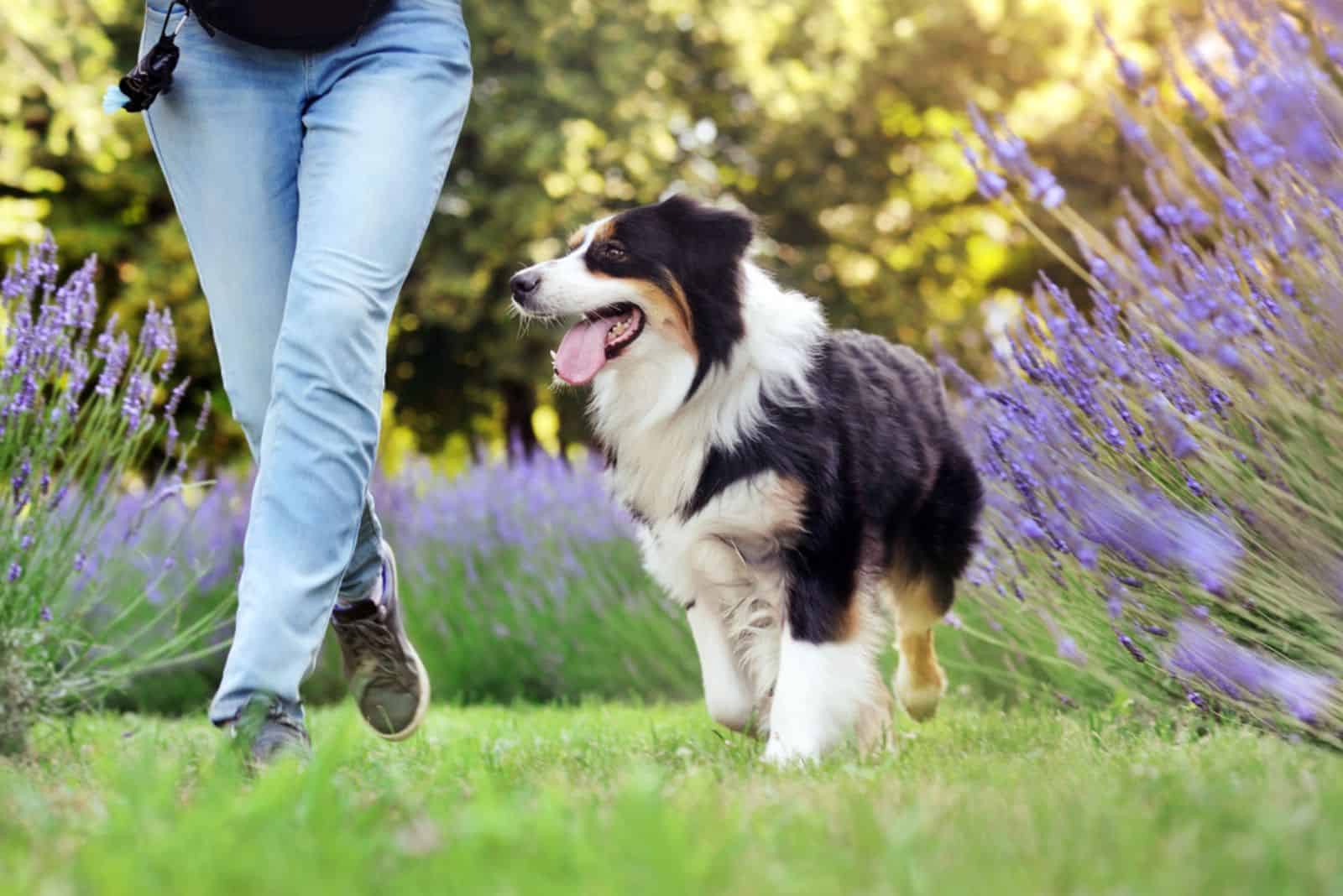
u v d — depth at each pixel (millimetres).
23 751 3746
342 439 3148
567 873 1875
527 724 5348
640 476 4227
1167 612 3705
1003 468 4328
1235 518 3281
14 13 13656
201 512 8844
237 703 3033
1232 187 3152
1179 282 3604
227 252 3398
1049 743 3791
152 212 16047
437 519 9000
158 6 3393
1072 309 3865
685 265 4145
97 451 4355
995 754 3484
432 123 3332
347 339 3145
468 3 15391
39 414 4113
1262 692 3211
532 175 15508
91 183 15055
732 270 4133
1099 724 4172
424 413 17516
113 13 14773
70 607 5059
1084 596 4027
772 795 2584
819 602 3984
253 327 3424
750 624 4223
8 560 3955
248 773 2973
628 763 3342
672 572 4246
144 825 2102
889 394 4621
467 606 8266
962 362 16438
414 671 3908
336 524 3141
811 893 1766
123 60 15086
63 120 14094
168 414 4574
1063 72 17688
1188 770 2723
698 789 2609
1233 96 2951
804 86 17484
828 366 4238
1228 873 1798
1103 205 17328
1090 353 3777
